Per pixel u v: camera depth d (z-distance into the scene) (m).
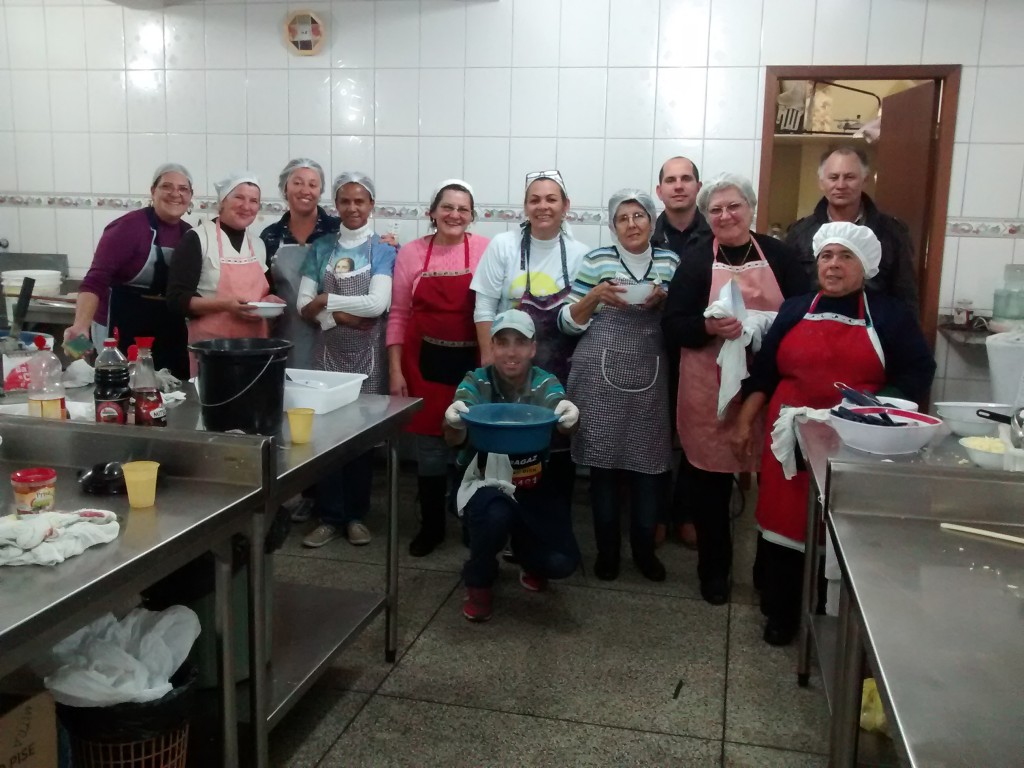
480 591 2.60
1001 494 1.52
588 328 2.87
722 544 2.80
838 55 3.54
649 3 3.62
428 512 3.18
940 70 3.47
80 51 4.13
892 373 2.33
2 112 4.25
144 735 1.45
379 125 3.92
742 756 1.97
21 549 1.22
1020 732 0.88
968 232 3.56
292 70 3.95
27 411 1.92
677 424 2.85
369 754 1.96
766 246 2.68
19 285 3.85
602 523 2.94
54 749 1.33
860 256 2.23
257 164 4.05
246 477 1.59
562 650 2.46
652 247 2.91
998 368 3.00
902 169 3.81
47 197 4.29
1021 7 3.39
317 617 2.21
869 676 1.91
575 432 2.76
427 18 3.79
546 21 3.71
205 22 3.99
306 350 3.33
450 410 2.57
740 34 3.58
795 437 2.15
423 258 3.18
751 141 3.64
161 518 1.41
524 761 1.94
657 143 3.71
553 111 3.76
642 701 2.20
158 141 4.13
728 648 2.48
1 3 4.15
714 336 2.65
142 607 1.76
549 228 2.98
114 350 1.94
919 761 0.83
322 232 3.39
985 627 1.12
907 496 1.55
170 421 2.01
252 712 1.67
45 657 1.43
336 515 3.27
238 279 2.98
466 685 2.27
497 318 2.69
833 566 2.09
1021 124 3.46
